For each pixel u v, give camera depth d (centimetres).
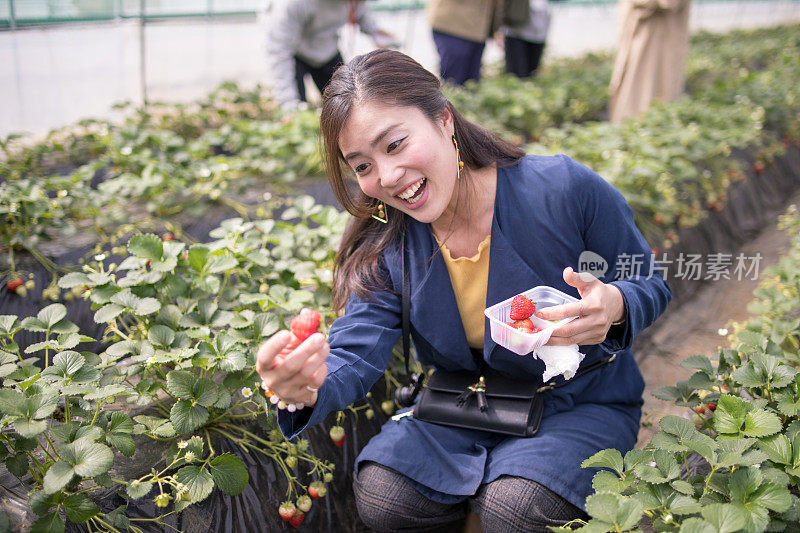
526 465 191
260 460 238
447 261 203
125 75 632
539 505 185
